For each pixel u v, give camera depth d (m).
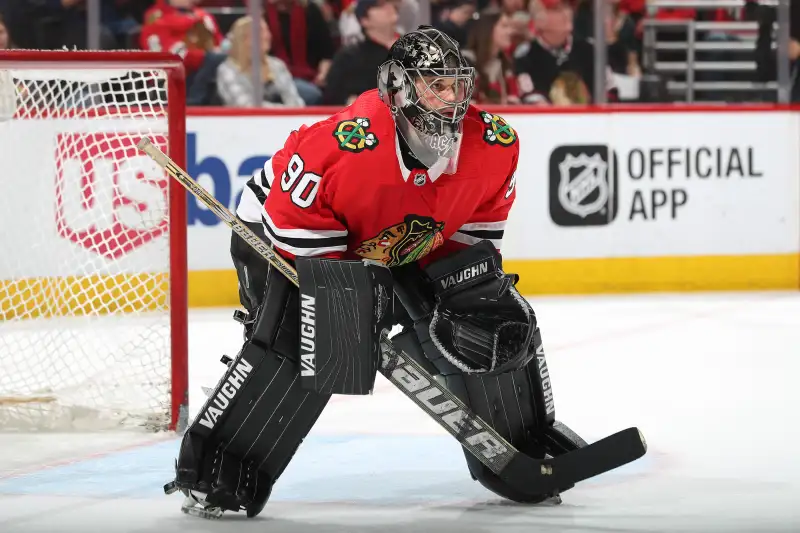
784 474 5.97
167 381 7.32
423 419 7.45
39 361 8.56
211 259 12.63
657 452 6.51
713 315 11.75
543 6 13.88
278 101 13.52
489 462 5.24
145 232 9.90
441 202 4.97
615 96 14.39
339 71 13.50
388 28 13.46
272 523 5.13
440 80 4.71
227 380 5.16
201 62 13.30
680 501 5.45
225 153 12.61
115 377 8.20
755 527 4.95
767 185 13.56
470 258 5.17
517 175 13.16
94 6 13.34
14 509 5.39
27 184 9.97
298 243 4.91
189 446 5.16
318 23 13.48
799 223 13.64
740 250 13.58
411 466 6.27
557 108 13.17
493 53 13.97
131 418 7.17
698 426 7.19
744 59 14.41
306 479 6.00
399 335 5.48
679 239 13.48
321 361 4.86
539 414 5.45
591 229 13.33
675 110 13.35
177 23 13.23
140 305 10.38
